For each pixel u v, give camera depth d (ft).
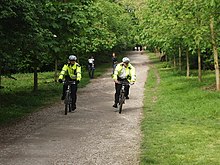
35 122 51.72
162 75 127.24
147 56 305.32
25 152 35.68
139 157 33.35
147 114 56.18
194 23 75.15
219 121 49.08
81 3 90.53
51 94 84.94
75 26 81.05
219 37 74.28
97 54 215.92
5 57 49.88
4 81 120.67
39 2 59.11
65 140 40.65
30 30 50.57
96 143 39.09
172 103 64.54
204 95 68.18
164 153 34.32
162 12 99.76
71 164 31.65
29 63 84.12
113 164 31.42
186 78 107.86
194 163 31.01
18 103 69.77
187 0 71.97
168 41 100.89
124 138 41.19
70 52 92.79
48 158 33.55
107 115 56.95
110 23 199.62
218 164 30.71
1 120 52.49
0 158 33.60
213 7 64.80
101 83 112.88
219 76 75.72
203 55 111.04
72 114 58.39
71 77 60.13
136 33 203.62
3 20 47.57
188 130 43.91
